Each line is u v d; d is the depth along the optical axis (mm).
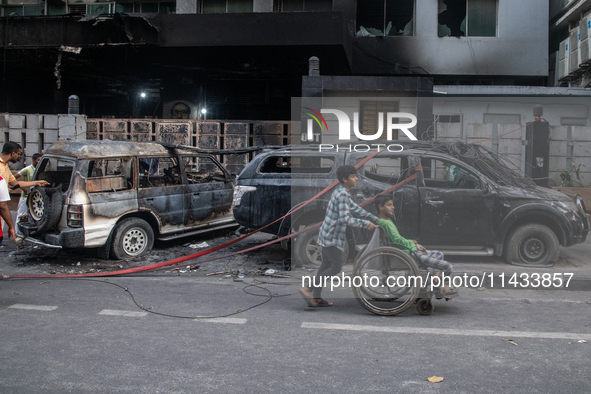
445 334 3953
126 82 17703
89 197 6875
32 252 7789
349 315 4539
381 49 15672
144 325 4207
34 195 6973
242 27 12883
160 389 2936
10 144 5551
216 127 11695
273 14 12797
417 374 3148
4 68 15242
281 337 3885
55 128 11367
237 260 7266
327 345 3693
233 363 3338
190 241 8586
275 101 16844
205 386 2975
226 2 15578
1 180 5207
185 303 4984
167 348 3629
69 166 9031
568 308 4793
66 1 16062
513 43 15367
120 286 5750
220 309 4754
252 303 5004
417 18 15586
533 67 15328
